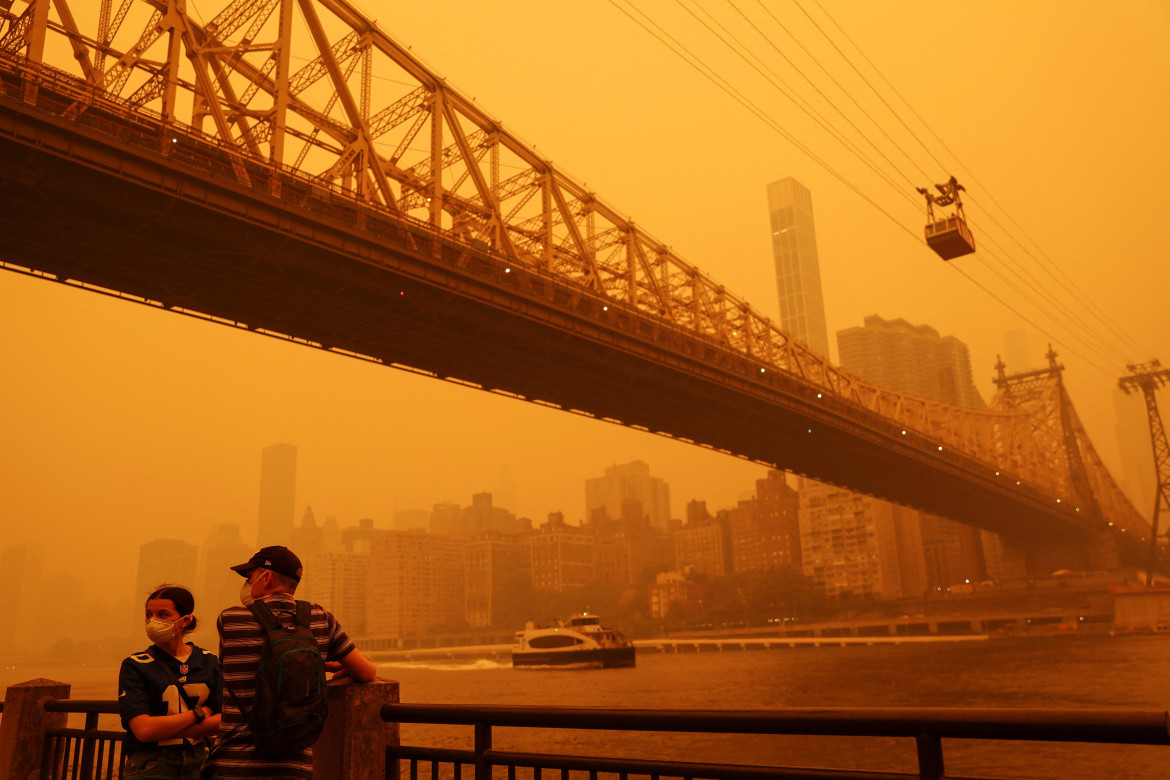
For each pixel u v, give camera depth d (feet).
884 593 655.76
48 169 108.37
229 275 139.13
